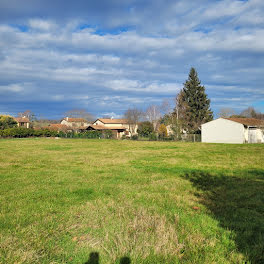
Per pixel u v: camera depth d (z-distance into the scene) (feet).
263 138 123.54
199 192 22.21
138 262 10.25
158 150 68.08
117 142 111.24
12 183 25.73
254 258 10.55
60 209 17.03
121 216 15.39
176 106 171.12
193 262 10.24
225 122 116.57
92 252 11.00
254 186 24.31
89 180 27.25
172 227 13.47
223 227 13.91
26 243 11.72
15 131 151.84
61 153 59.11
